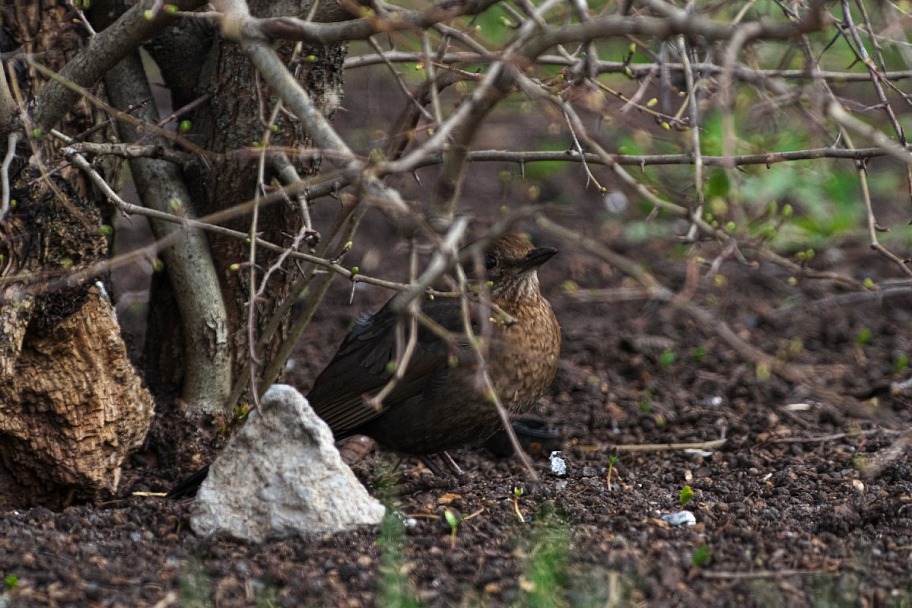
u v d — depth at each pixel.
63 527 8.95
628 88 14.94
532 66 8.82
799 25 6.44
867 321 16.20
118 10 10.84
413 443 11.00
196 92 10.89
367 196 7.26
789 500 10.12
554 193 19.75
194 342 10.95
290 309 11.47
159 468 11.13
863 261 17.72
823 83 9.55
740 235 8.06
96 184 9.55
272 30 8.16
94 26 10.92
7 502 9.96
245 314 11.09
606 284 17.30
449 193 7.98
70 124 10.48
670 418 12.91
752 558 8.34
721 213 10.28
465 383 10.57
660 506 9.88
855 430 12.12
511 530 9.05
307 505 8.75
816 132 9.06
